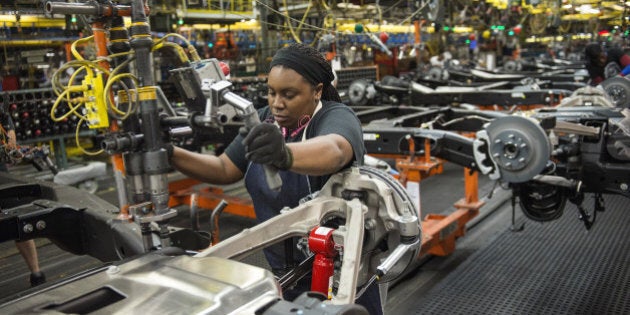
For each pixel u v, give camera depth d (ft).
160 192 4.45
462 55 53.62
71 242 6.34
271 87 5.19
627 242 14.37
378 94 26.05
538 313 10.57
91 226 6.23
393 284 12.22
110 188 22.82
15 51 21.16
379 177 5.47
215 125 4.06
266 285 3.15
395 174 13.03
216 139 15.26
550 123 10.10
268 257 6.07
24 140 21.45
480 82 33.76
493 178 10.29
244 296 3.01
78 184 20.95
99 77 4.49
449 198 19.72
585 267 12.80
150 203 4.47
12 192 7.48
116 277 3.39
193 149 16.03
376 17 22.75
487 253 13.98
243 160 6.05
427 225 13.24
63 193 7.13
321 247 4.29
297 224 4.70
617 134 10.75
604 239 14.69
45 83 23.13
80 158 27.35
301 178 5.59
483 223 16.49
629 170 10.27
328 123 5.20
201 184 20.99
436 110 17.46
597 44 26.27
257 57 27.07
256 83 23.43
